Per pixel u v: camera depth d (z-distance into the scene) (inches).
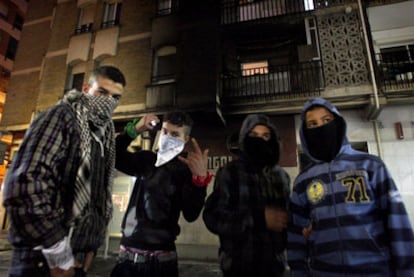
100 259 282.5
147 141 323.6
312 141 71.5
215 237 297.0
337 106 296.0
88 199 50.4
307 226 69.2
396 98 276.2
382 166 60.1
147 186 79.0
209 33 341.1
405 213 54.0
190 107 316.8
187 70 335.6
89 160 52.2
